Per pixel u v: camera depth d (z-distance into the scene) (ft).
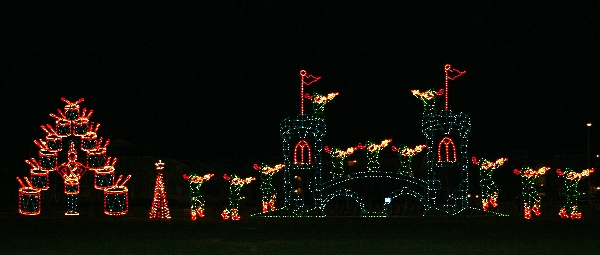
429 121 129.39
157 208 144.05
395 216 137.28
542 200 158.40
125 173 185.98
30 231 99.19
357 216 139.03
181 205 183.11
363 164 182.19
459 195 137.49
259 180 200.44
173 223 120.67
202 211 142.41
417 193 136.77
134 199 184.55
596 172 181.27
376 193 159.12
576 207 132.98
